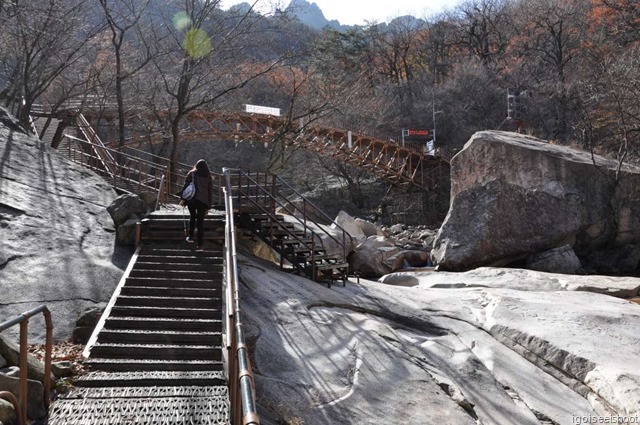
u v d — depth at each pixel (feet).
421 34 220.23
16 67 67.87
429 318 34.60
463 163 72.43
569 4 172.04
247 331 25.07
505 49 198.29
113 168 55.52
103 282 27.20
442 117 167.22
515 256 67.56
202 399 17.63
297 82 97.96
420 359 27.12
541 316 35.12
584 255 67.67
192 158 166.71
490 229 67.21
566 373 28.81
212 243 33.32
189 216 34.40
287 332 26.55
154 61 65.72
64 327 23.20
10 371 16.44
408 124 169.48
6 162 36.42
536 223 66.69
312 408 21.03
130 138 85.10
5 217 30.25
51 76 67.51
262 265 36.35
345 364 24.49
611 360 27.84
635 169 69.56
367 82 138.41
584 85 120.67
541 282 50.90
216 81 70.85
